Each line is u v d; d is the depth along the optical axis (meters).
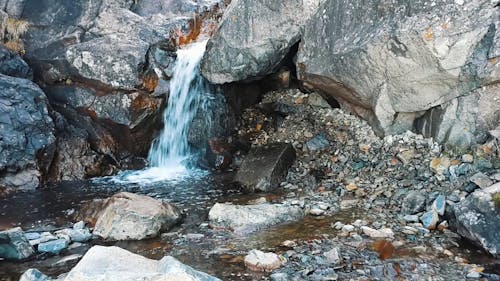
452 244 3.95
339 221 4.48
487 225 3.81
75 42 6.78
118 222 4.40
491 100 4.65
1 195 5.61
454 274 3.55
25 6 6.98
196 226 4.59
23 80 6.21
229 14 6.12
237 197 5.34
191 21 7.32
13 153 5.77
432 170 4.89
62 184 6.04
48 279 3.48
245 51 5.97
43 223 4.79
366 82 5.29
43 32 6.91
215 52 6.23
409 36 4.66
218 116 6.85
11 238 4.11
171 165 6.81
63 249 4.23
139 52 6.54
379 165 5.34
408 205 4.55
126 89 6.47
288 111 6.85
